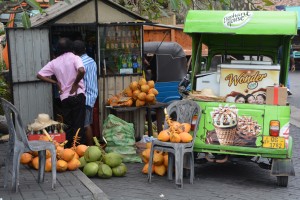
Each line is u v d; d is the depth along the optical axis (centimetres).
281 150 608
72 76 733
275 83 641
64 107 743
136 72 875
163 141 625
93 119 841
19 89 756
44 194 559
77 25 806
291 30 621
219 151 626
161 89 1028
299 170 724
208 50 752
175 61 1050
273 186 642
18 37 748
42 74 735
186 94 772
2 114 1005
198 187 629
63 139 711
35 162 662
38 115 727
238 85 652
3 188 583
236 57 745
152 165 659
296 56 2525
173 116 679
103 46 842
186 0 624
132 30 866
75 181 612
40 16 866
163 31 1223
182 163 612
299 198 588
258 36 718
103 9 834
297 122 1161
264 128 614
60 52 738
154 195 588
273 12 645
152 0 888
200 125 636
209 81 682
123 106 822
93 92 778
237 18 643
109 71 854
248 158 662
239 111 622
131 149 754
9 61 743
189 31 653
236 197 588
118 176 668
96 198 550
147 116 870
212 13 658
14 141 561
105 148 769
